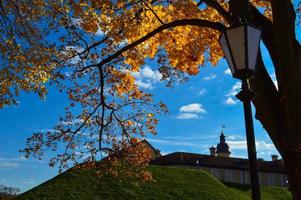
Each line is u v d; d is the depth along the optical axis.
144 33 16.78
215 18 16.45
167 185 53.88
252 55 7.55
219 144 116.25
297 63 10.34
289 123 10.00
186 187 54.31
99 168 16.56
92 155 16.36
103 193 48.44
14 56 17.30
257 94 10.82
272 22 11.61
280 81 10.55
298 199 9.63
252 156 7.05
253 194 6.85
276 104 10.67
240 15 8.76
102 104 16.09
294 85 10.08
